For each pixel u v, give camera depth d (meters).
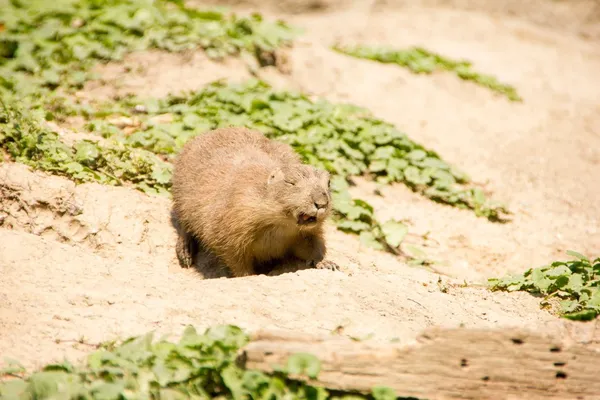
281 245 10.87
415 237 13.07
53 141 12.26
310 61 19.16
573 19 31.31
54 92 15.73
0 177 11.23
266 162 11.27
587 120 20.22
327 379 7.15
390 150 15.12
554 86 22.98
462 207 14.51
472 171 16.31
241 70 17.59
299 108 15.27
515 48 26.27
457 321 9.12
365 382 7.18
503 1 31.09
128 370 7.12
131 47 17.56
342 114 15.84
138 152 12.99
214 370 7.17
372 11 29.30
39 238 9.98
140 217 11.57
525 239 13.62
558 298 10.26
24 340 7.79
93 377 7.08
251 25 18.95
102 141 13.04
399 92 19.36
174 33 17.98
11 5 19.42
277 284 9.42
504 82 22.53
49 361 7.45
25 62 16.75
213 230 10.71
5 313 8.22
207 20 19.56
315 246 10.81
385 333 8.41
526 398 7.43
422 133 17.58
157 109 15.16
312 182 10.02
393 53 21.61
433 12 29.33
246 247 10.63
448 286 10.66
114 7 18.89
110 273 9.52
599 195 15.88
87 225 11.09
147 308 8.62
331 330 8.45
